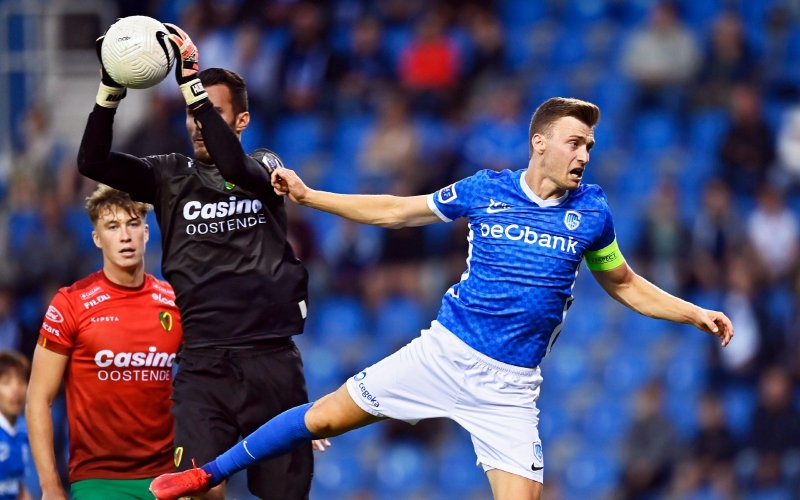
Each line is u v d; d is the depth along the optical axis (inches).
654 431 1763.0
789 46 2390.5
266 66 2380.7
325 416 781.3
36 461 898.7
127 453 913.5
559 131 767.7
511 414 781.9
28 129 2406.5
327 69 2358.5
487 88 2299.5
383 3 2490.2
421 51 2319.1
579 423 1894.7
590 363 1957.4
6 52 2519.7
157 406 917.2
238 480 1754.4
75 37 2551.7
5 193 2372.0
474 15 2390.5
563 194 785.6
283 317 840.3
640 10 2495.1
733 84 2268.7
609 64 2385.6
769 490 1720.0
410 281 1994.3
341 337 1993.1
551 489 1835.6
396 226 818.2
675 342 1945.1
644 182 2175.2
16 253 2140.7
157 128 2107.5
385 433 1907.0
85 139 802.2
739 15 2455.7
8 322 2026.3
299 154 2314.2
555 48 2437.3
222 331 831.7
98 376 904.9
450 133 2215.8
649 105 2284.7
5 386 1128.8
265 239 840.3
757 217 2003.0
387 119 2218.3
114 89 791.1
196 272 831.7
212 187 831.1
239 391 830.5
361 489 1882.4
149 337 909.8
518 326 776.3
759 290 1903.3
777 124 2249.0
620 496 1759.4
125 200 906.7
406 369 784.3
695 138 2233.0
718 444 1750.7
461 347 779.4
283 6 2452.0
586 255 805.2
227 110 834.2
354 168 2246.6
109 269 915.4
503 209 784.9
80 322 901.2
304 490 857.5
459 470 1857.8
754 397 1852.9
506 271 777.6
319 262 2042.3
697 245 1950.1
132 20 783.7
